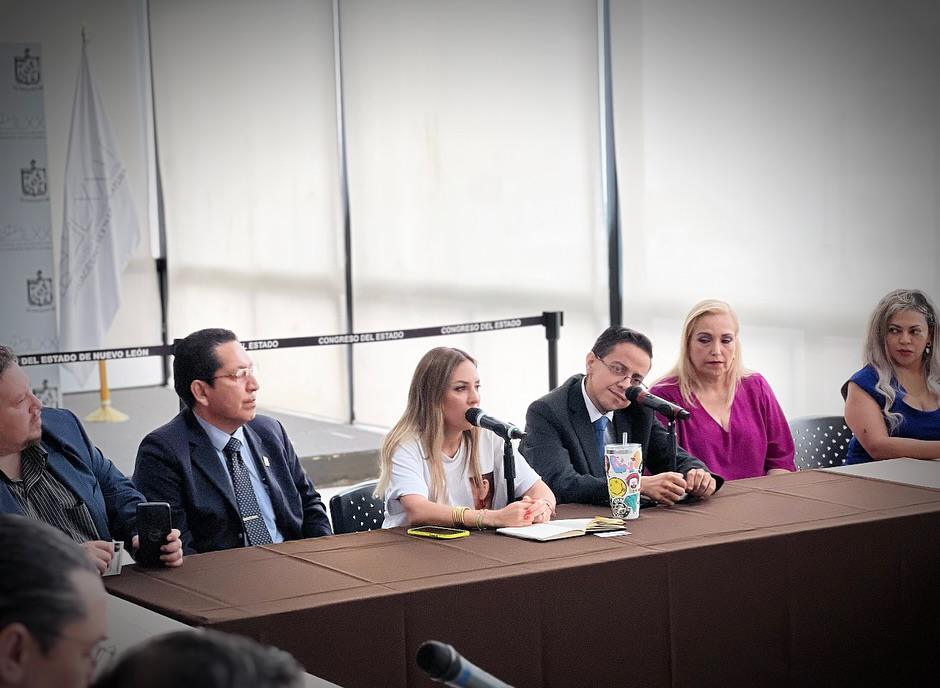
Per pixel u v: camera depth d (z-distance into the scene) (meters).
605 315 7.67
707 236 7.02
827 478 4.09
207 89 10.27
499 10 8.06
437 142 8.49
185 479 3.62
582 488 3.82
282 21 9.48
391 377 8.94
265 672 0.94
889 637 3.49
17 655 1.23
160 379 11.59
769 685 3.30
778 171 6.57
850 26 6.13
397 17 8.62
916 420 4.77
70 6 10.54
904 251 5.95
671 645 3.14
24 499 3.23
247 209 10.07
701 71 6.98
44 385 7.46
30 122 7.27
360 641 2.76
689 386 4.63
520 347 8.12
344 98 9.09
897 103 5.93
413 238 8.72
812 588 3.35
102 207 8.85
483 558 3.11
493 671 2.91
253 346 6.07
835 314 6.33
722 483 3.87
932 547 3.55
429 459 3.65
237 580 2.96
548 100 7.87
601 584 3.04
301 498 4.01
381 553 3.20
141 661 0.93
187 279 10.95
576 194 7.75
